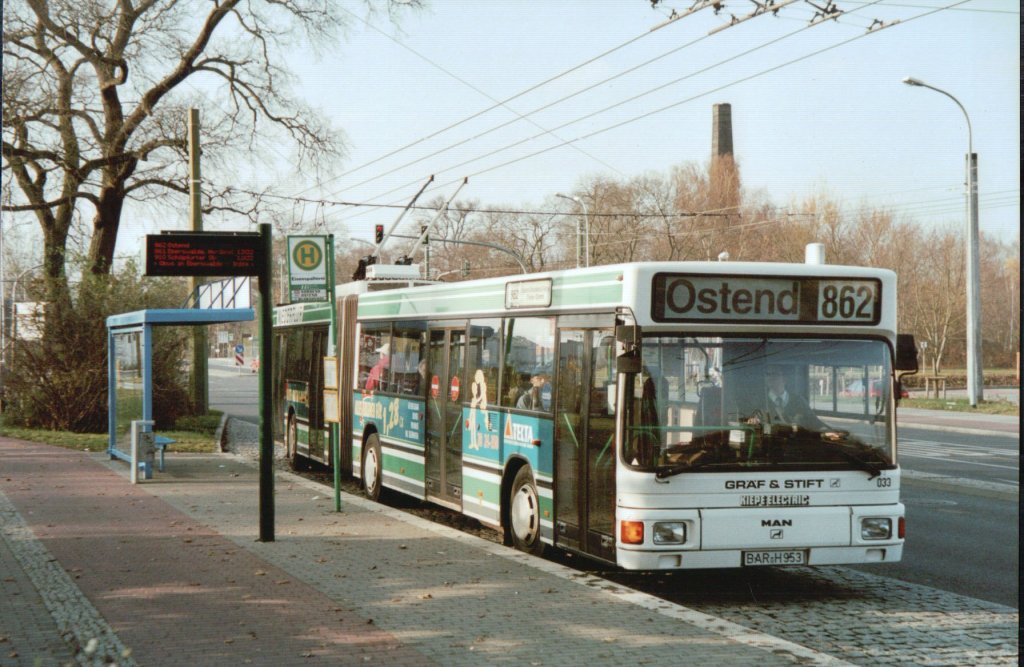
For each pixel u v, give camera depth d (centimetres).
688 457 898
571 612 823
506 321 1180
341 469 1764
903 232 5594
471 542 1151
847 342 934
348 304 1720
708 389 909
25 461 2055
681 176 6256
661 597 952
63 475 1822
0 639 742
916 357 951
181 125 3191
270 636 750
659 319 909
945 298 5431
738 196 6147
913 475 1809
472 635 753
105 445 2361
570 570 990
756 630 796
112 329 2056
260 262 1173
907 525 1341
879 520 920
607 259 5906
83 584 928
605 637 747
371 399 1598
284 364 2106
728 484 898
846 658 741
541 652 708
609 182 6100
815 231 5584
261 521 1159
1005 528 1316
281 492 1622
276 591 899
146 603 854
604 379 958
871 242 5578
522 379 1134
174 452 2295
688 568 891
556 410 1048
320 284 1385
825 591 977
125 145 3166
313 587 916
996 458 2200
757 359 917
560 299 1055
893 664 723
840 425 925
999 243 6719
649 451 897
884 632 816
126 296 2828
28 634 758
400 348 1499
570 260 6178
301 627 775
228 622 790
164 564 1022
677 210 6025
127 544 1138
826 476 913
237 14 3256
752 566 898
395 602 858
